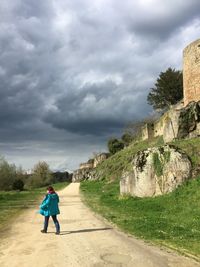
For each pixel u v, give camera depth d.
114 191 38.81
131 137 90.62
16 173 94.19
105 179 60.41
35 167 111.19
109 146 95.06
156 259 10.84
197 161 25.89
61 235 15.27
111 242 13.41
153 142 57.56
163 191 25.48
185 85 43.56
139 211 22.52
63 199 36.50
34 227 17.86
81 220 19.91
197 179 24.45
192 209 20.28
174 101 78.94
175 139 35.84
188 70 42.88
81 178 107.62
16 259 11.17
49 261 10.80
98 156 105.06
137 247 12.50
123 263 10.44
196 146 27.95
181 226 16.58
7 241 14.27
